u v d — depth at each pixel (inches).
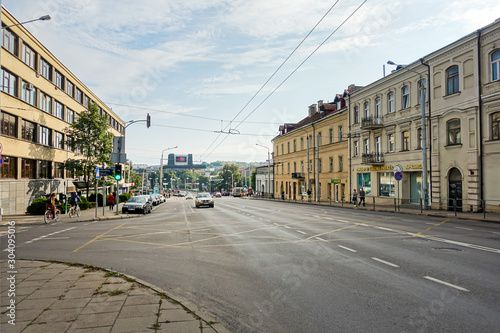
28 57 1067.9
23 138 1046.4
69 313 188.5
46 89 1194.6
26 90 1053.2
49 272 282.8
